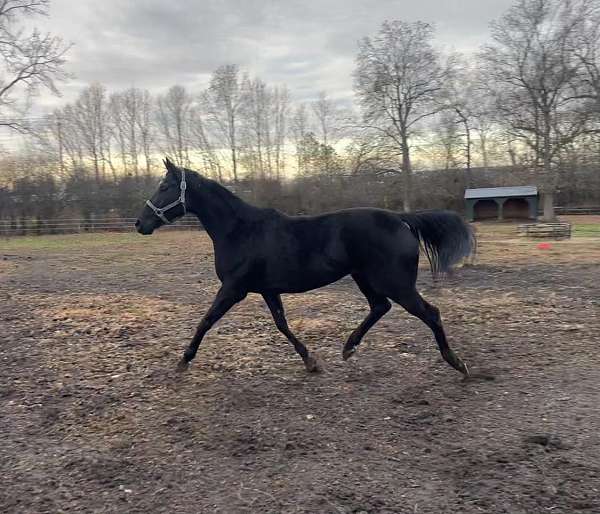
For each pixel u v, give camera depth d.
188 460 3.75
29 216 35.97
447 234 5.17
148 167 45.69
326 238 4.98
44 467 3.72
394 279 4.89
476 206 38.00
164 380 5.34
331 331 7.00
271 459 3.73
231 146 46.97
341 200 38.66
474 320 7.35
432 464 3.61
